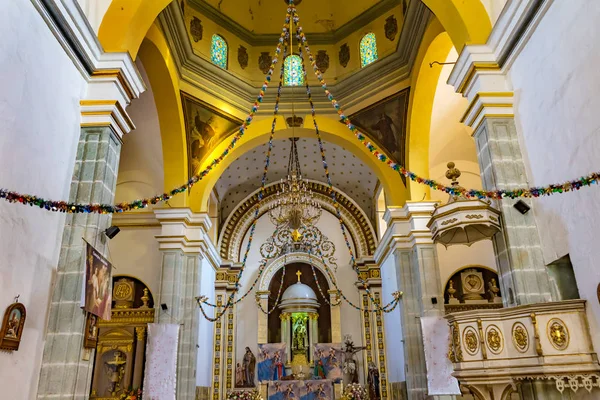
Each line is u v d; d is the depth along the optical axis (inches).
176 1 394.0
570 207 222.8
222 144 511.2
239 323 667.4
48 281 231.5
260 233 713.0
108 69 269.6
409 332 453.4
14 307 199.0
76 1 240.4
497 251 268.1
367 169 655.8
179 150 464.4
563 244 230.5
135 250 497.0
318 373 629.0
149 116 474.0
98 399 437.7
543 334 215.0
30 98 214.5
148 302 482.3
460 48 298.7
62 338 229.5
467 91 291.0
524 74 260.2
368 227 696.4
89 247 234.2
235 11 531.5
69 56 250.1
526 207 253.0
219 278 656.4
